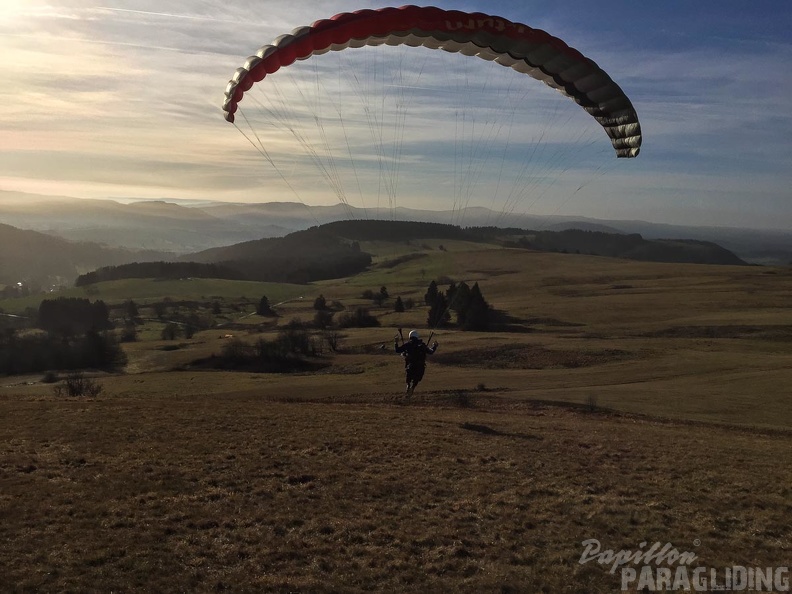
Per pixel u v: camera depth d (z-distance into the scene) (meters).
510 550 11.41
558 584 10.37
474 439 18.88
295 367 66.12
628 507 13.56
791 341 64.50
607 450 18.52
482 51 17.38
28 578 9.26
